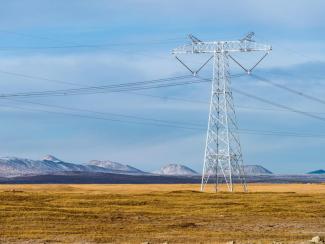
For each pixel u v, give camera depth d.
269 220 164.12
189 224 149.25
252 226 148.25
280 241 110.44
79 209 180.75
